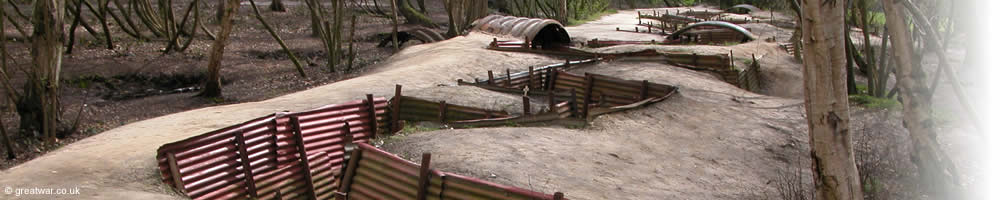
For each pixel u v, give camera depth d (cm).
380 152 844
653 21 4409
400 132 1135
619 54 2075
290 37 2961
